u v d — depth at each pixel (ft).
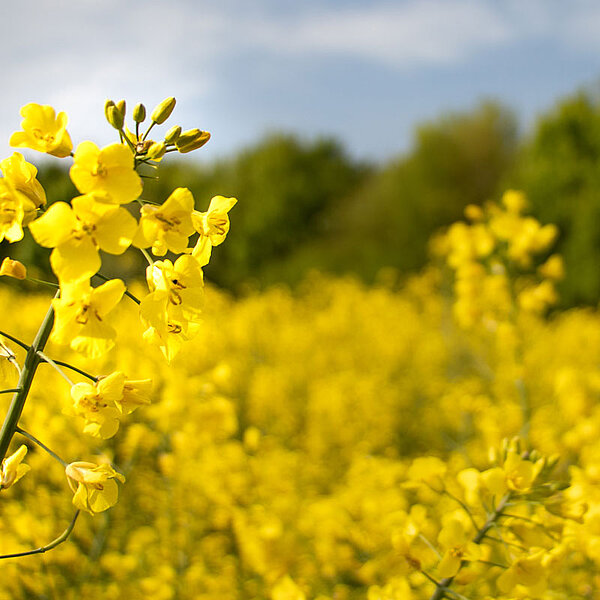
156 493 14.11
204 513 15.53
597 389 21.17
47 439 12.28
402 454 29.68
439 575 7.23
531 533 7.61
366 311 52.13
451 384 35.19
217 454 16.28
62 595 11.34
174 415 13.33
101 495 5.39
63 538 5.30
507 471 7.59
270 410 27.78
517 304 16.67
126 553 13.84
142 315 4.87
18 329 26.37
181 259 5.13
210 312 34.27
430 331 48.70
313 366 38.09
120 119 5.13
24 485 12.25
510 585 7.20
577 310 59.62
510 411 21.34
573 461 18.06
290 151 114.42
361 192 107.24
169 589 12.87
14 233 4.81
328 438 28.43
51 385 13.87
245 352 35.76
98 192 4.50
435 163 98.68
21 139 5.08
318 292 60.23
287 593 9.35
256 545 12.86
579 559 10.77
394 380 39.81
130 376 14.07
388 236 93.56
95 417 5.14
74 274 4.49
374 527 14.49
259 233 98.22
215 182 110.63
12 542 10.88
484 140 101.40
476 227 17.12
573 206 63.82
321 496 22.03
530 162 72.59
